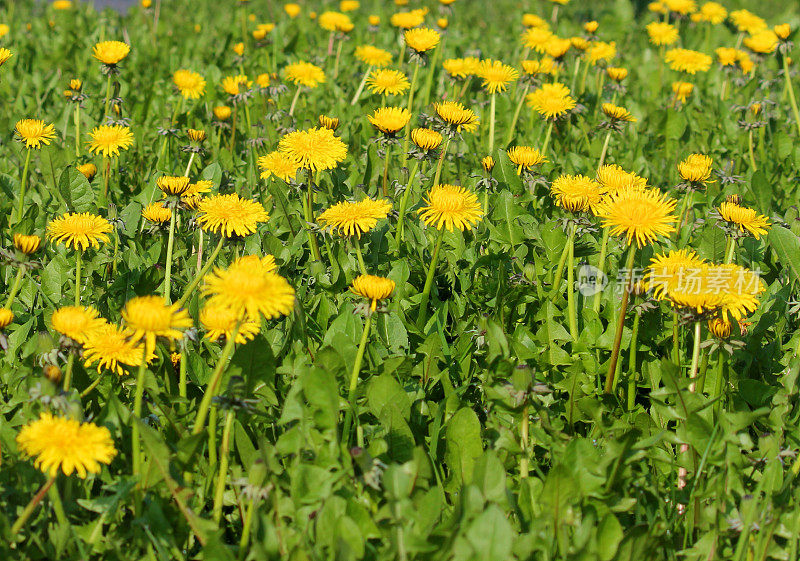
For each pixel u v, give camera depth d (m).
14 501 2.23
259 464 2.03
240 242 3.27
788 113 6.84
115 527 2.24
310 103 6.32
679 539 2.40
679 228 3.95
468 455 2.44
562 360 2.98
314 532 2.14
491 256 3.46
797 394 2.62
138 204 3.83
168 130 4.86
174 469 2.23
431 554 2.06
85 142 5.13
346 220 3.02
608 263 3.40
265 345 2.39
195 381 2.74
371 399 2.44
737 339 2.89
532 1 13.45
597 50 6.99
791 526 2.22
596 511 2.26
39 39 8.85
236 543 2.36
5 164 4.95
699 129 6.23
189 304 2.88
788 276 3.55
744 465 2.44
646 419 2.66
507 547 1.92
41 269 3.39
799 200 4.92
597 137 5.36
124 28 8.50
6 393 2.77
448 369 2.85
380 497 2.26
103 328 2.45
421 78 6.93
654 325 3.02
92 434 1.99
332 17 7.35
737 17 8.22
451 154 5.02
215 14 11.80
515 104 6.21
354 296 3.25
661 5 9.34
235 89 5.61
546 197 4.23
